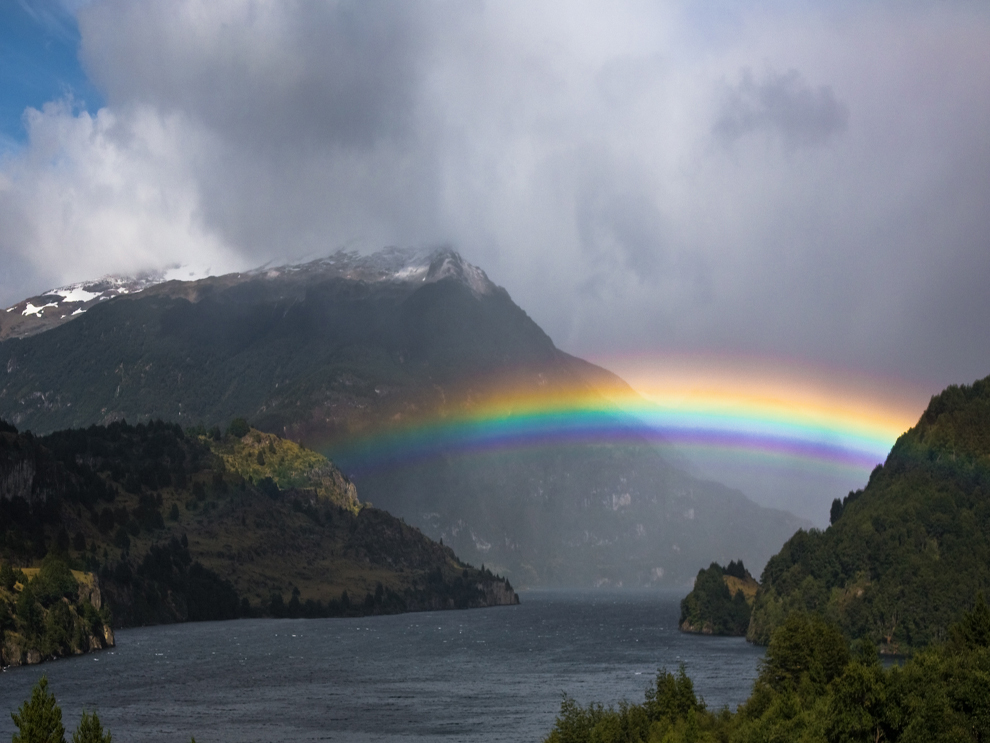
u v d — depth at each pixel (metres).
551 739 133.62
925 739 121.12
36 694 91.19
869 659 150.75
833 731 121.94
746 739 121.19
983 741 127.62
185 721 198.62
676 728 129.88
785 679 149.75
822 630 153.00
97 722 92.00
